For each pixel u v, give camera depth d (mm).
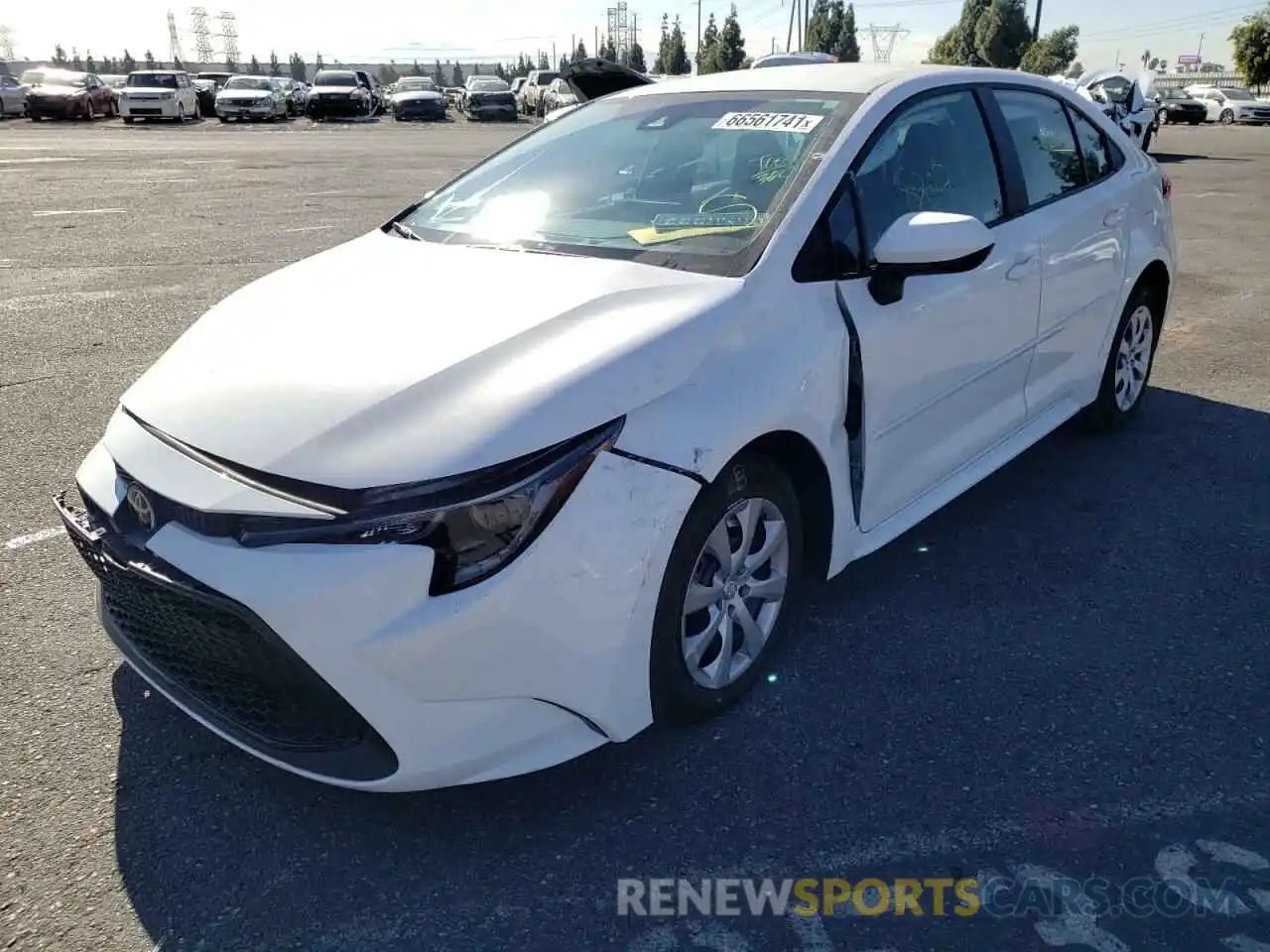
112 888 2311
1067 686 3025
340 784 2279
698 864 2381
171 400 2578
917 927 2197
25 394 5438
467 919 2236
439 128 31312
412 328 2611
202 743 2789
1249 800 2551
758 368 2678
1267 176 17188
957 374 3494
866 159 3229
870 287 3062
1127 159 4781
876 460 3176
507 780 2652
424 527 2162
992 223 3715
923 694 2988
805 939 2174
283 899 2289
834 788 2613
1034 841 2430
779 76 3773
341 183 14648
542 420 2281
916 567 3732
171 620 2350
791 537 2961
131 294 7703
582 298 2709
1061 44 45594
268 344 2672
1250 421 5211
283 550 2176
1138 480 4500
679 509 2424
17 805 2547
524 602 2230
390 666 2156
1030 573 3688
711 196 3182
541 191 3539
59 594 3512
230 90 33156
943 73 3742
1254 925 2189
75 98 30484
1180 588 3582
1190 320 7281
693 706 2742
